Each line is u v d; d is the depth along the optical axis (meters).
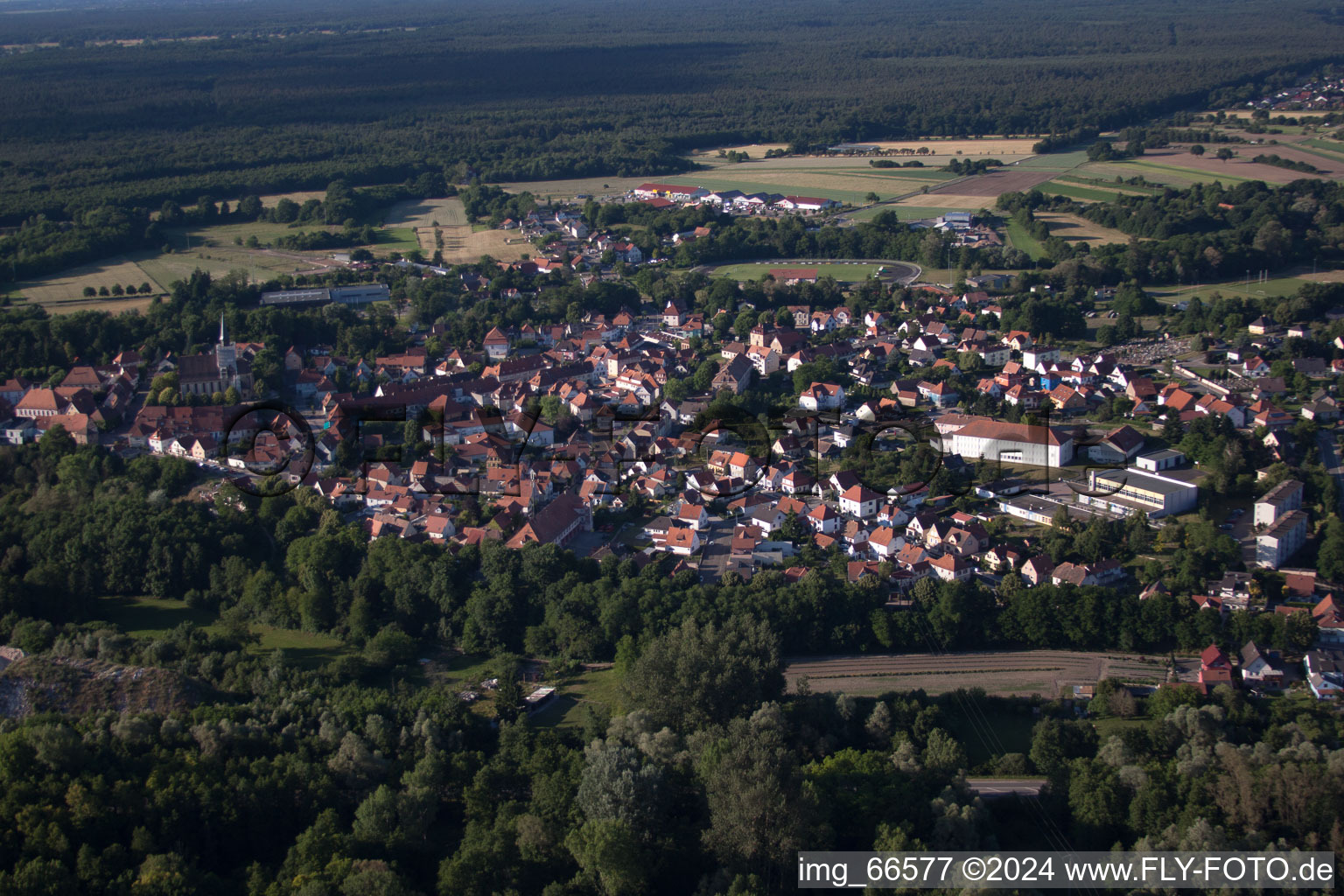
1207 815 181.12
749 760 181.38
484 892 167.62
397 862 175.12
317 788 186.62
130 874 163.75
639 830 178.50
